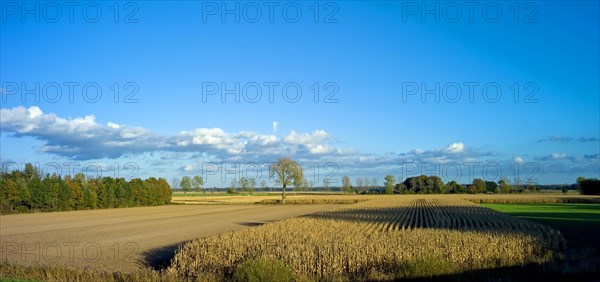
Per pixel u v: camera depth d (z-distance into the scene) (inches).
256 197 5821.9
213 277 783.1
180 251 957.2
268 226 1478.8
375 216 2268.7
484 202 4399.6
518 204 4114.2
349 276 800.9
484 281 747.4
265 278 714.2
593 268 836.6
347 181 6515.8
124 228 1900.8
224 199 5413.4
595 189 5315.0
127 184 4124.0
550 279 778.2
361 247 903.1
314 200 4584.2
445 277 748.0
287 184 4594.0
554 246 1091.9
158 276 776.3
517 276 787.4
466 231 1323.8
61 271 798.5
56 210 3326.8
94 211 3376.0
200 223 2172.7
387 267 830.5
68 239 1467.8
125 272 858.1
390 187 6240.2
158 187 4525.1
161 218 2571.4
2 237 1540.4
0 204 2938.0
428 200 4603.8
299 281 737.6
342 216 2261.3
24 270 806.5
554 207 3516.2
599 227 1755.7
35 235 1601.9
